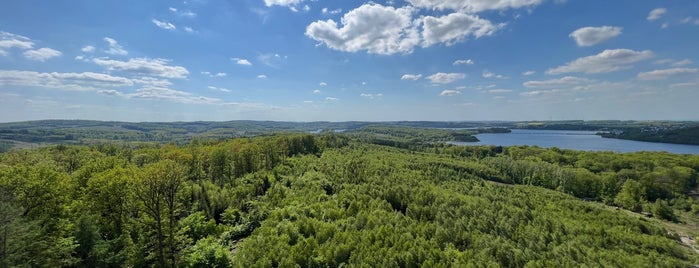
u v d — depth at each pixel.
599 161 187.25
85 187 58.97
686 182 145.38
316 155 178.00
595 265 57.94
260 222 66.06
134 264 45.00
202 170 109.88
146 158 113.06
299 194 84.81
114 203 52.00
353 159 147.38
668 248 72.06
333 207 72.06
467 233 63.81
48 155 110.31
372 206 73.69
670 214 113.50
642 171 153.25
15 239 33.06
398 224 62.50
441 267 47.91
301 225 57.62
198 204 75.31
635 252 69.12
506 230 70.19
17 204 42.19
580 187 150.88
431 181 116.31
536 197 108.44
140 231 50.88
